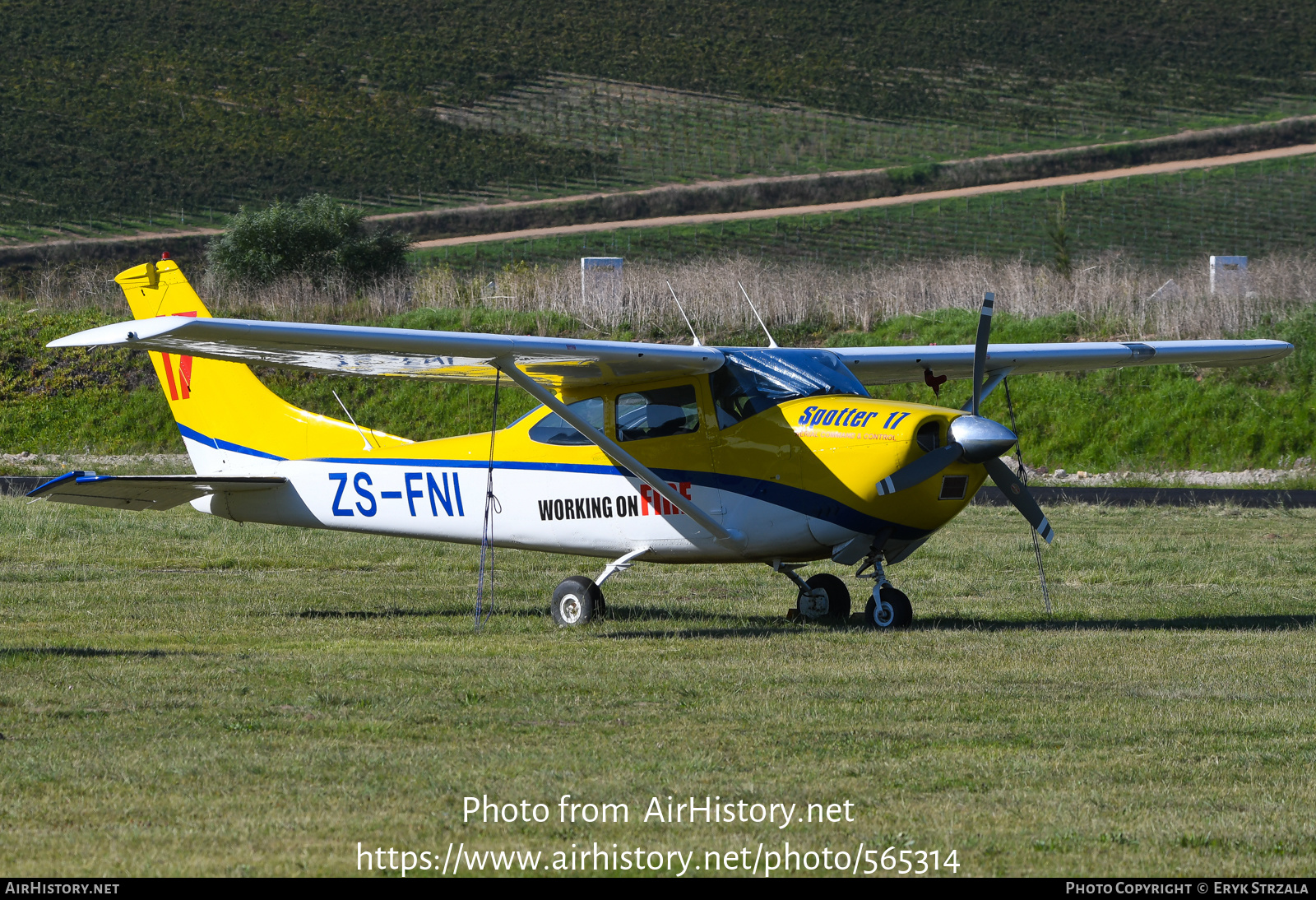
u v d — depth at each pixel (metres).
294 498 43.59
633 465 35.66
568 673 27.50
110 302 114.19
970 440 33.47
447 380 41.31
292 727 22.42
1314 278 101.50
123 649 31.00
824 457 34.59
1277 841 16.72
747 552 36.06
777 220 196.38
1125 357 43.72
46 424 98.31
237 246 125.31
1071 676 27.03
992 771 19.81
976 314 101.69
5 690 25.38
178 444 97.50
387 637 33.78
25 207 190.88
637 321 104.38
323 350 32.41
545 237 189.12
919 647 30.83
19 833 16.75
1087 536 57.94
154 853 16.11
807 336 103.44
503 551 54.56
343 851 16.27
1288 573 47.09
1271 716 23.31
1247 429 87.25
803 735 22.00
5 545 53.66
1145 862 16.00
